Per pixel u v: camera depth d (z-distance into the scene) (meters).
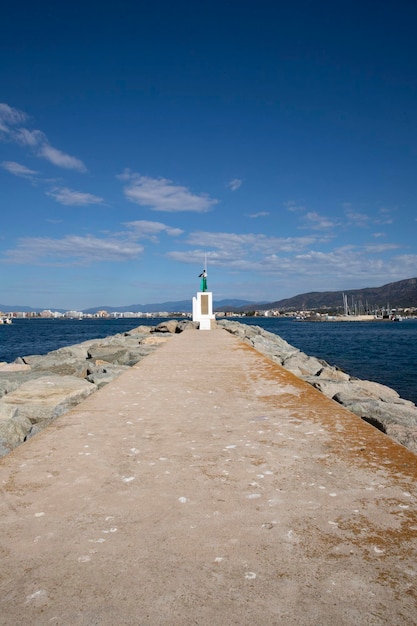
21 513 2.71
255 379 7.85
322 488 3.03
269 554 2.23
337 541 2.34
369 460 3.58
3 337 58.78
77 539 2.40
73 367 14.92
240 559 2.19
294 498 2.88
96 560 2.20
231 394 6.49
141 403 5.91
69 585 2.00
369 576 2.04
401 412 7.03
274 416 5.14
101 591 1.96
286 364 15.45
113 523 2.57
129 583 2.01
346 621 1.75
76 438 4.30
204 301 31.16
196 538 2.40
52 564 2.17
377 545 2.30
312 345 43.94
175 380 7.79
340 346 42.19
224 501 2.86
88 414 5.30
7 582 2.03
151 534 2.44
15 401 7.92
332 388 10.25
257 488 3.05
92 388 9.15
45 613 1.83
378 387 12.95
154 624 1.76
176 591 1.96
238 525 2.53
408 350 36.91
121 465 3.54
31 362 17.78
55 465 3.54
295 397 6.24
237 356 11.79
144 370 9.09
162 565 2.15
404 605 1.84
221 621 1.77
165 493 2.99
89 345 23.62
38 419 7.51
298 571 2.08
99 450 3.93
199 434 4.43
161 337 22.69
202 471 3.40
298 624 1.74
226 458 3.69
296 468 3.43
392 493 2.94
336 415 5.17
